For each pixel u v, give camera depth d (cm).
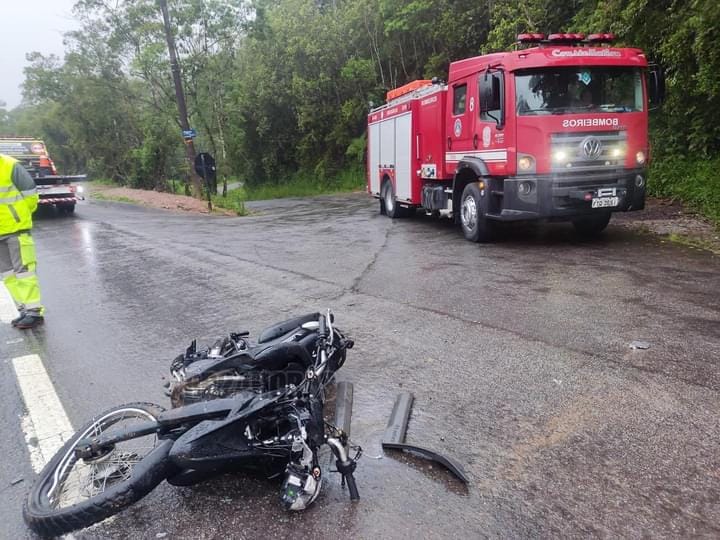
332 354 409
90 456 299
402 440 362
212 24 2359
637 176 921
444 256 930
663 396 404
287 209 2127
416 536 280
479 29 2386
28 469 358
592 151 898
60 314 693
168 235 1337
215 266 937
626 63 906
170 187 2889
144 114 2784
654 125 1467
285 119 3728
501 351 503
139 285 826
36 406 443
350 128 3306
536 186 902
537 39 944
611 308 605
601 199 905
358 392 438
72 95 3259
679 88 1306
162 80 2473
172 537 288
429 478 327
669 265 786
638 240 981
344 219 1580
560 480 319
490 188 977
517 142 903
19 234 638
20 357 551
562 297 655
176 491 326
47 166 1856
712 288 666
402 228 1309
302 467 293
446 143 1135
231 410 289
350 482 304
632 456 337
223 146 2880
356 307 659
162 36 2319
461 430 376
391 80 3142
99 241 1272
